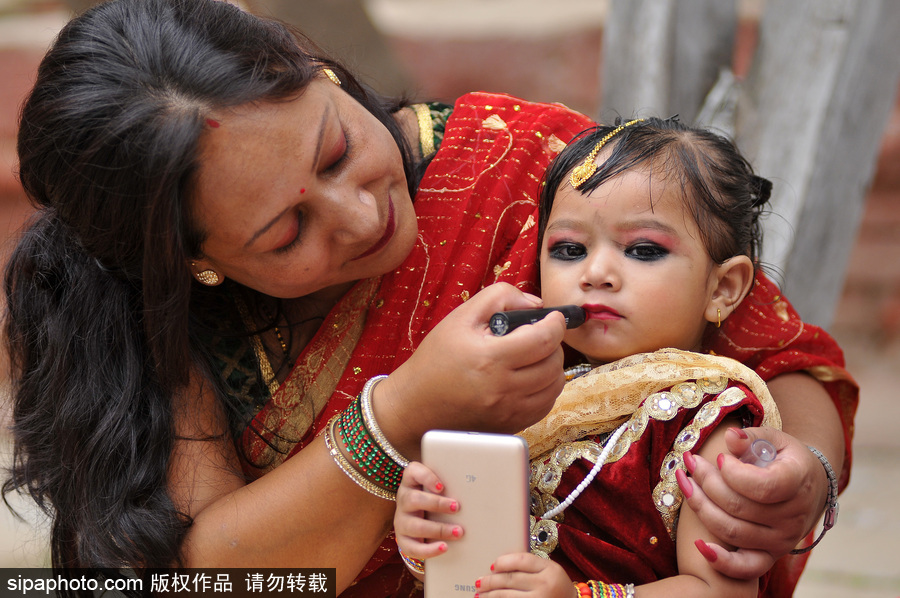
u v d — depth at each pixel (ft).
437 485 3.54
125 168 3.62
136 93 3.65
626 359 4.25
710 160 4.47
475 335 3.63
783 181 6.84
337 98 4.09
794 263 7.00
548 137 5.07
